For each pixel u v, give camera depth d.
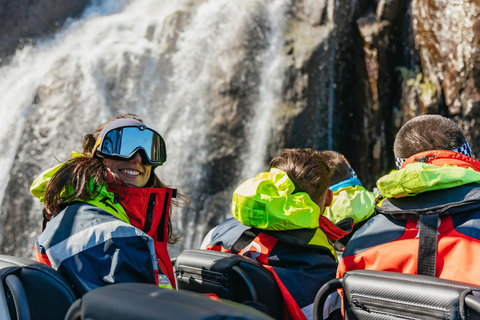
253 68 9.44
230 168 9.17
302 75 9.20
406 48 8.80
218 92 9.46
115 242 1.27
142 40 10.51
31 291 1.20
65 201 1.43
